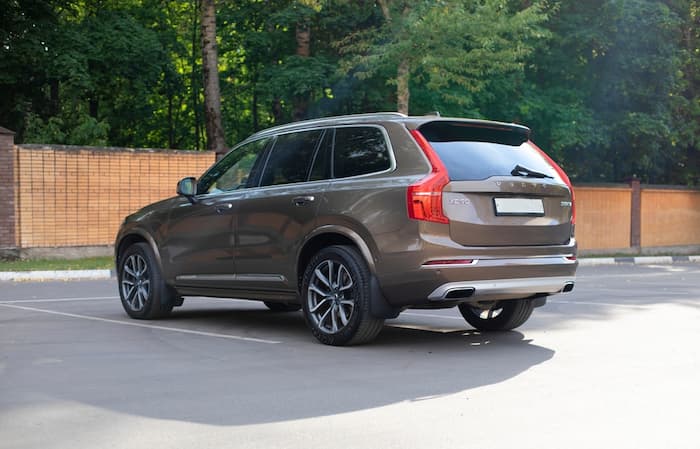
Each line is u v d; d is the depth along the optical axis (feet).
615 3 81.76
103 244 62.80
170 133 109.19
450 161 21.76
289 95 74.13
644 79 87.71
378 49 65.72
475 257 21.39
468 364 20.08
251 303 35.32
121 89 87.66
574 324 27.86
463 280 21.18
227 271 26.14
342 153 23.68
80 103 81.00
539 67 87.92
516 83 80.38
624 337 24.76
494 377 18.40
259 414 14.92
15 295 37.86
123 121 101.09
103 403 15.67
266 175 25.68
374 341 24.00
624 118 87.04
